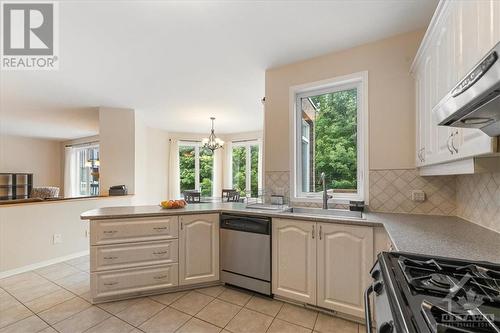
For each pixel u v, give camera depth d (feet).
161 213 7.55
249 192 18.97
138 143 15.99
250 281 7.57
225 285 8.27
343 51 8.16
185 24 6.73
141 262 7.43
